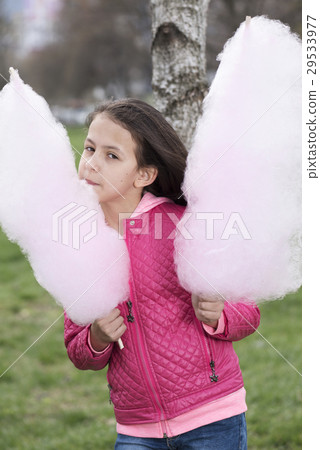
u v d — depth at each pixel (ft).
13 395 11.39
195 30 7.26
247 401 10.57
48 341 14.01
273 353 12.48
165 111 7.35
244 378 11.41
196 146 5.07
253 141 4.81
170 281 5.23
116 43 78.69
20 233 4.96
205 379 5.22
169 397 5.19
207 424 5.19
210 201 4.89
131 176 5.23
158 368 5.19
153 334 5.20
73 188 4.95
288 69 4.85
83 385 11.87
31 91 5.08
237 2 22.17
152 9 7.38
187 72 7.25
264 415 10.05
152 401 5.24
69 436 9.78
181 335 5.22
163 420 5.23
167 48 7.27
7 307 16.56
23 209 4.89
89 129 5.28
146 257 5.23
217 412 5.21
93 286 4.81
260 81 4.84
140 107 5.32
